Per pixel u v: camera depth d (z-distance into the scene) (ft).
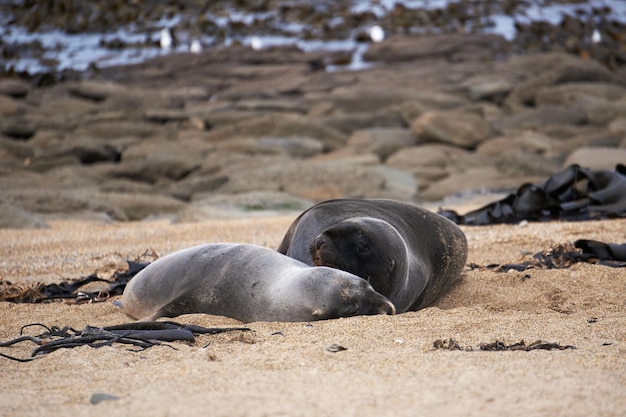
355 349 60.03
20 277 106.32
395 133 332.39
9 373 54.44
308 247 83.35
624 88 413.18
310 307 70.18
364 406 45.47
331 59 522.06
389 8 645.10
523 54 508.94
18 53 552.00
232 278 74.84
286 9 633.61
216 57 519.19
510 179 254.88
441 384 49.49
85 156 299.38
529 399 46.09
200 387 49.55
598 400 45.65
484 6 639.35
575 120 358.02
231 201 204.44
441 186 252.21
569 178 145.38
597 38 503.20
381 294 74.74
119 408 45.34
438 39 537.65
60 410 45.34
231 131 341.41
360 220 77.51
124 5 628.28
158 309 77.97
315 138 336.08
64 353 59.26
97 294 92.89
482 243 117.19
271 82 468.34
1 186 239.91
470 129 325.62
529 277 91.40
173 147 310.45
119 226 165.68
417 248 83.92
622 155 258.98
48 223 176.65
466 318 70.90
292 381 50.75
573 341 62.54
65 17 611.06
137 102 409.90
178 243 129.29
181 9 637.71
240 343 63.52
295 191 240.12
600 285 87.56
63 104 407.03
